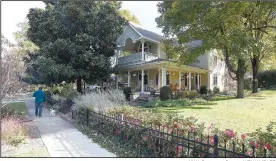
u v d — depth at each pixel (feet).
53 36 59.41
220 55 95.91
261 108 44.93
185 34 53.57
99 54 60.44
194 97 63.62
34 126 30.32
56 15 56.95
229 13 48.65
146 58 67.15
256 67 78.38
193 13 50.31
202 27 52.90
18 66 40.29
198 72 87.20
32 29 62.90
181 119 20.01
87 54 55.93
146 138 17.34
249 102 53.83
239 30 49.32
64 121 35.32
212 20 49.03
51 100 59.72
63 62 57.82
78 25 58.95
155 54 73.51
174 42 66.18
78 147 20.30
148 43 78.33
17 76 39.96
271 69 100.27
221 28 53.57
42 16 61.46
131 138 19.58
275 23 62.18
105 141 21.72
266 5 47.39
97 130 26.00
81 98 36.47
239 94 64.75
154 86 73.26
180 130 17.12
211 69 94.12
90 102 31.71
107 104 29.45
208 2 48.39
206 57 91.86
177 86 76.23
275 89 92.32
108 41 61.26
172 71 81.56
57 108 49.75
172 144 15.43
